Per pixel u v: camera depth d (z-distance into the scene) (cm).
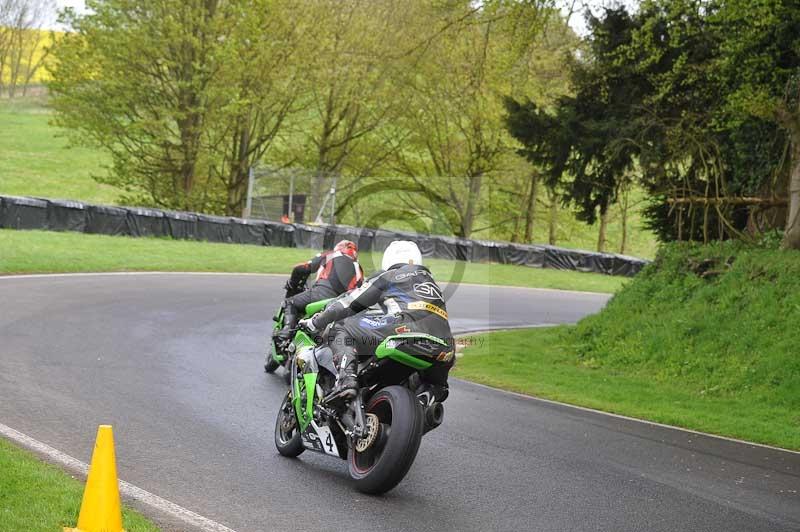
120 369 1052
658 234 2306
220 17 3828
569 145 2233
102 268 2323
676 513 667
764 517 677
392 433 619
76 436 728
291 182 4156
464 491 680
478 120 4194
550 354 1727
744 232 1998
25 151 6875
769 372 1388
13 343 1134
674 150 1994
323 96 4512
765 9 1606
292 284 1148
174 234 3375
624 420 1095
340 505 614
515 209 4522
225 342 1386
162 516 554
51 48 3859
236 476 666
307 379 704
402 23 3962
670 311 1736
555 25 2208
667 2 1978
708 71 1955
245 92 4081
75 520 504
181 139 3991
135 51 3759
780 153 1952
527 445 874
